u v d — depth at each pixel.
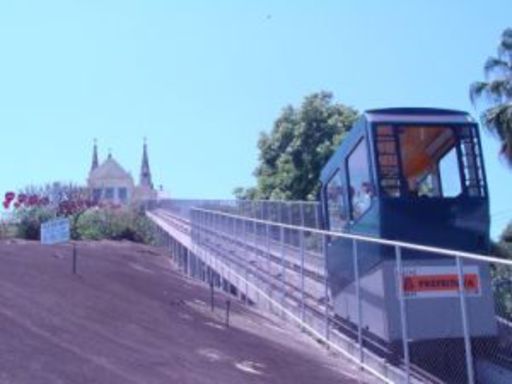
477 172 15.32
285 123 46.88
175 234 32.16
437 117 15.46
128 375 8.68
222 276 25.00
